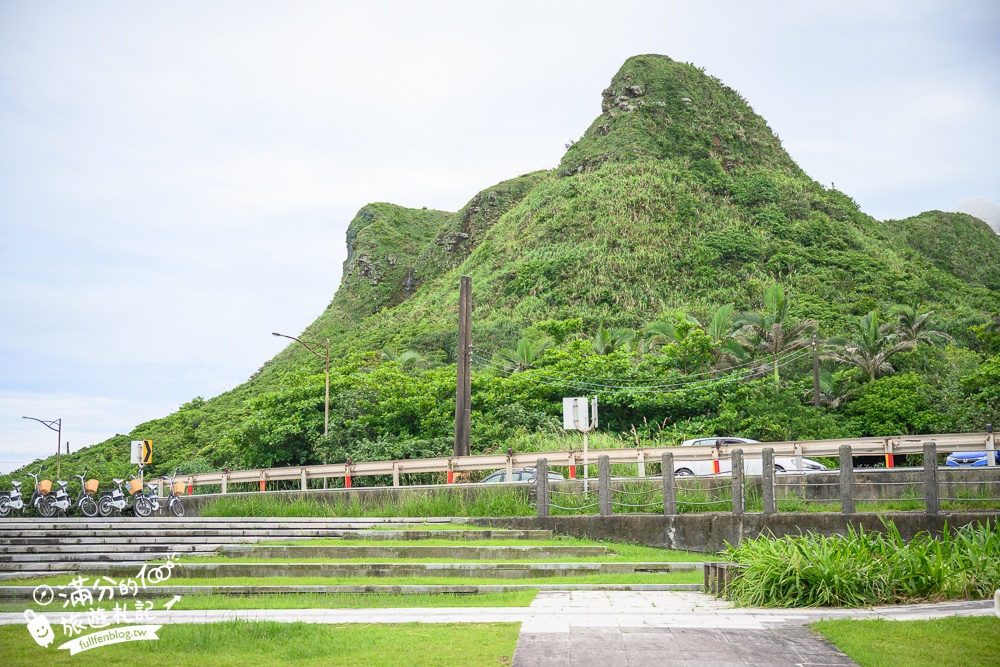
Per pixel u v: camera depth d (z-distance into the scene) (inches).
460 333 1242.0
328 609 491.5
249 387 3651.6
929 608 452.8
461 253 5669.3
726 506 813.9
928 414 1472.7
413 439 1456.7
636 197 4138.8
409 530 794.8
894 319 2292.1
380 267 6186.0
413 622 438.9
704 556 726.5
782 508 793.6
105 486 1434.5
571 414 871.7
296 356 4215.1
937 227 5157.5
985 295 3444.9
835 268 3526.1
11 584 617.9
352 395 1553.9
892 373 1777.8
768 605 483.2
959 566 500.4
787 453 895.7
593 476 997.2
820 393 1731.1
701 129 5211.6
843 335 2287.2
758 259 3627.0
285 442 1550.2
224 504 1010.7
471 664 350.3
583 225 4040.4
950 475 767.7
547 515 842.8
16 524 845.2
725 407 1529.3
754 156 5231.3
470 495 917.8
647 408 1578.5
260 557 714.2
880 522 729.6
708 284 3383.4
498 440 1438.2
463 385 1226.6
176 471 1769.2
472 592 552.1
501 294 3673.7
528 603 502.6
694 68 5910.4
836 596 476.4
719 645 375.6
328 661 362.3
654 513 817.5
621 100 5354.3
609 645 375.9
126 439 2960.1
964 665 342.0
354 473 1087.6
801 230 3976.4
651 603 498.9
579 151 5241.1
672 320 2834.6
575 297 3378.4
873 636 382.6
